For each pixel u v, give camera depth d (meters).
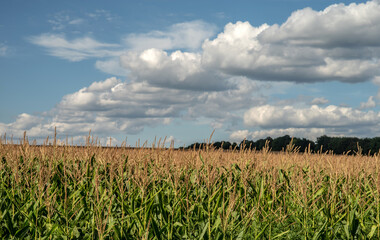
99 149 10.70
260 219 7.50
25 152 10.91
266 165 10.01
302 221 7.48
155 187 8.00
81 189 7.89
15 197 7.75
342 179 9.21
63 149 10.99
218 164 9.09
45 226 6.86
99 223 5.89
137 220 6.68
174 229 6.62
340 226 6.91
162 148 10.33
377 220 6.91
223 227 6.11
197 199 7.69
